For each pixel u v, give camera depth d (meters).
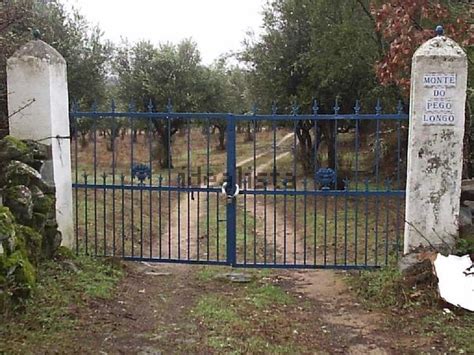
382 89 13.63
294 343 4.86
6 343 4.34
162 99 23.12
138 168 7.34
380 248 9.20
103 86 18.41
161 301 6.03
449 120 6.11
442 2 9.20
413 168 6.22
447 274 5.63
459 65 6.05
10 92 6.66
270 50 16.92
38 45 6.71
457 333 4.89
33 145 6.56
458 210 6.21
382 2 10.05
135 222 11.59
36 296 5.32
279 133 29.05
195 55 24.55
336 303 6.07
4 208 5.35
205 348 4.67
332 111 16.02
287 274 7.40
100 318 5.23
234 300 6.07
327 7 13.76
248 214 13.47
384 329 5.21
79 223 10.38
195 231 11.28
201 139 29.23
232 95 25.80
